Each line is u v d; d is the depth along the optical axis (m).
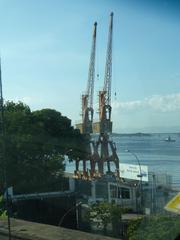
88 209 30.52
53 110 54.31
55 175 43.88
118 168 58.81
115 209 27.70
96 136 77.19
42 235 9.09
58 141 52.47
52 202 35.81
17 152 41.62
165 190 33.47
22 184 39.69
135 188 42.28
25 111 50.94
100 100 80.31
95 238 8.77
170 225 8.71
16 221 10.77
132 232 9.53
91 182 43.72
